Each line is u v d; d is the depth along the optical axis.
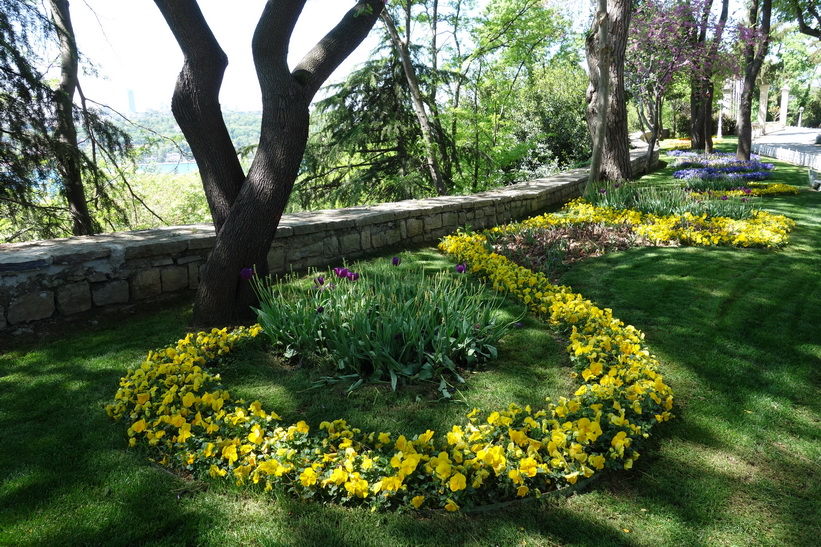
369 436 2.61
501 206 8.96
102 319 4.46
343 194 15.88
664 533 2.12
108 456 2.59
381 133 15.66
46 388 3.31
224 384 3.36
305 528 2.11
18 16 7.61
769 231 7.28
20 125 7.72
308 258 6.00
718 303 4.89
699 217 8.29
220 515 2.18
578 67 24.44
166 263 4.89
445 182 16.41
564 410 2.70
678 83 21.91
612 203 9.16
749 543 2.09
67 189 9.51
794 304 4.86
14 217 8.90
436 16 16.84
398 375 3.43
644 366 3.32
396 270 5.83
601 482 2.43
